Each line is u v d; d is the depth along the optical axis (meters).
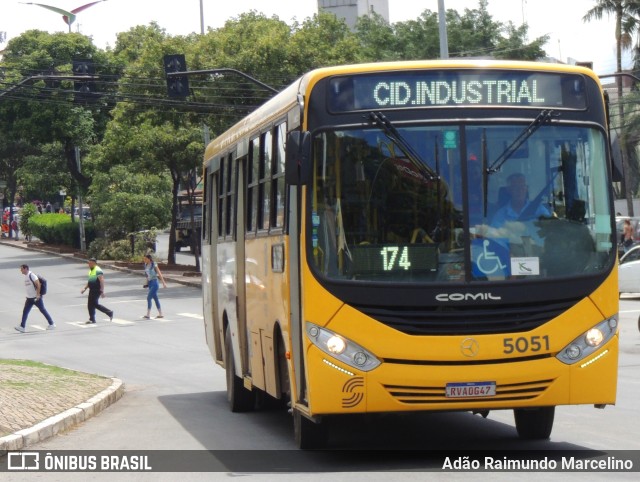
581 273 9.41
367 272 9.25
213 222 15.85
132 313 37.38
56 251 69.25
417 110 9.50
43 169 68.50
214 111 44.97
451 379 9.14
